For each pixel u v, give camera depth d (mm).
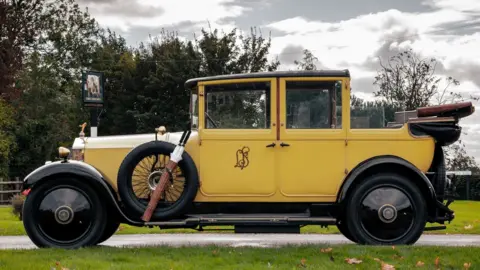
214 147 8125
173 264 6504
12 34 36719
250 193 8109
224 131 8141
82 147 8641
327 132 8102
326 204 8109
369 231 8000
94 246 7867
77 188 7980
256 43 39750
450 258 6848
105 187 7871
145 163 8188
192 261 6723
